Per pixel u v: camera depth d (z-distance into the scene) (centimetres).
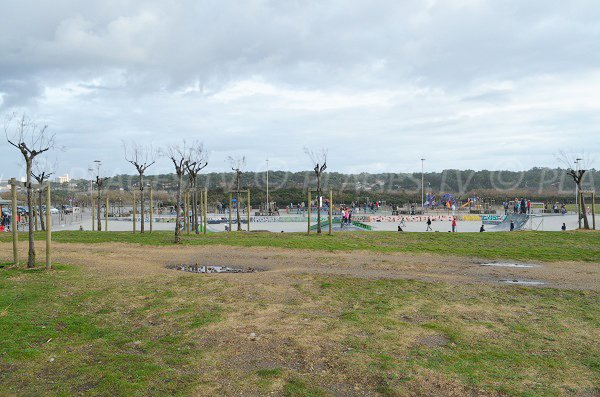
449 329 912
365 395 618
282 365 715
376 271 1588
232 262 1809
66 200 8906
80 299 1129
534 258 1880
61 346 790
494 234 2722
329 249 2122
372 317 991
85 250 2103
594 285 1370
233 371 689
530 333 894
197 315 994
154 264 1752
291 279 1427
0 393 608
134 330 890
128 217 6153
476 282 1405
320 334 866
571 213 6112
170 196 8662
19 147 1608
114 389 620
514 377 679
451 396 616
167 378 659
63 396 601
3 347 775
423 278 1465
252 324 930
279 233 3061
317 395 613
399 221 5225
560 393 629
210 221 4991
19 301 1091
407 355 763
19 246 2241
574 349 805
